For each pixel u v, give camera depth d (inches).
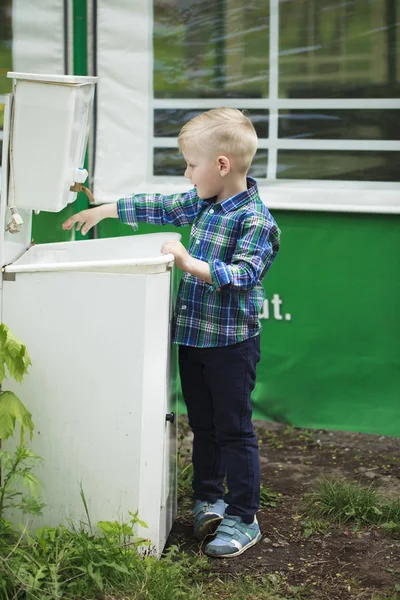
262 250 118.3
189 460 160.4
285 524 136.6
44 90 108.0
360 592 116.3
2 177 112.4
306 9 165.5
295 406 179.2
